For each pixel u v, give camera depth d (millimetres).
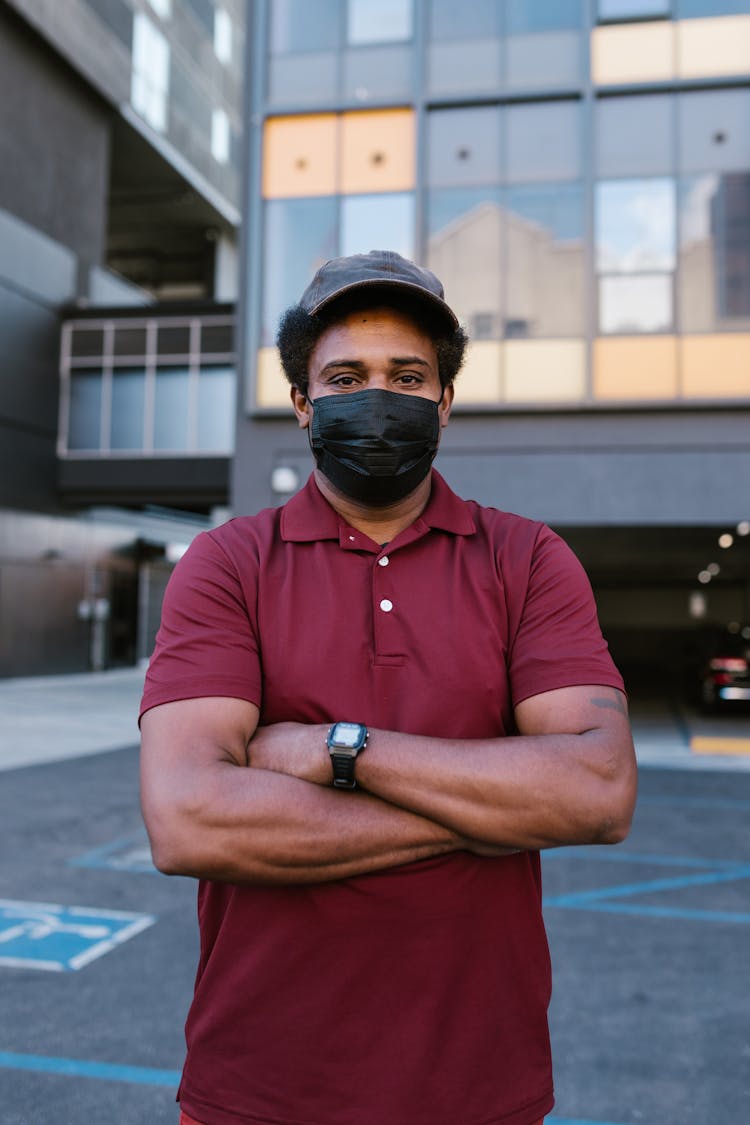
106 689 21047
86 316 23609
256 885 1196
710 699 15633
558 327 12188
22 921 4789
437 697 1278
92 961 4219
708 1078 3143
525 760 1194
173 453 22953
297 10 13055
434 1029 1188
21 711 15797
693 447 11945
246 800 1172
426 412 1338
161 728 1247
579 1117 2889
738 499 11836
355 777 1180
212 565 1349
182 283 40469
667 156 12125
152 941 4488
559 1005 3742
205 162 32719
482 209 12445
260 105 12961
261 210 12883
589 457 12125
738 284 11891
